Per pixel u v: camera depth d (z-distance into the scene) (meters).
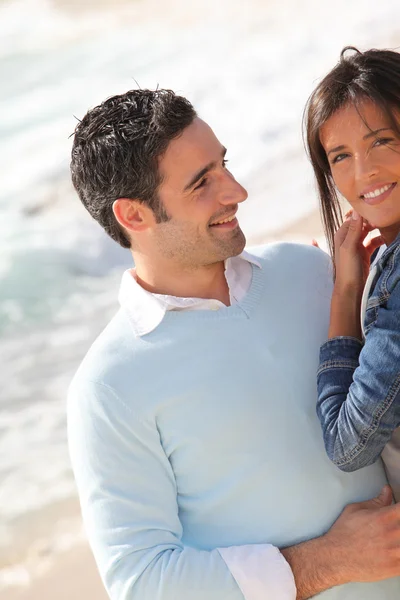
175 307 2.68
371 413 2.36
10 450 5.80
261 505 2.59
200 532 2.64
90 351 2.69
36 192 10.53
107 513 2.54
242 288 2.78
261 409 2.60
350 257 2.69
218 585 2.47
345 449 2.43
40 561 4.59
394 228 2.65
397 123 2.48
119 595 2.52
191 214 2.65
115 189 2.68
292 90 12.11
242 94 12.37
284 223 8.12
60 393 6.64
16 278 8.59
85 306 8.25
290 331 2.73
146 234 2.71
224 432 2.58
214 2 19.20
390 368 2.33
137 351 2.63
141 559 2.50
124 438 2.55
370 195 2.56
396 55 2.55
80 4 21.25
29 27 19.86
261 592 2.47
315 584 2.54
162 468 2.59
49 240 9.34
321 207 2.87
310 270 2.88
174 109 2.65
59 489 5.29
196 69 14.42
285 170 9.44
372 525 2.51
